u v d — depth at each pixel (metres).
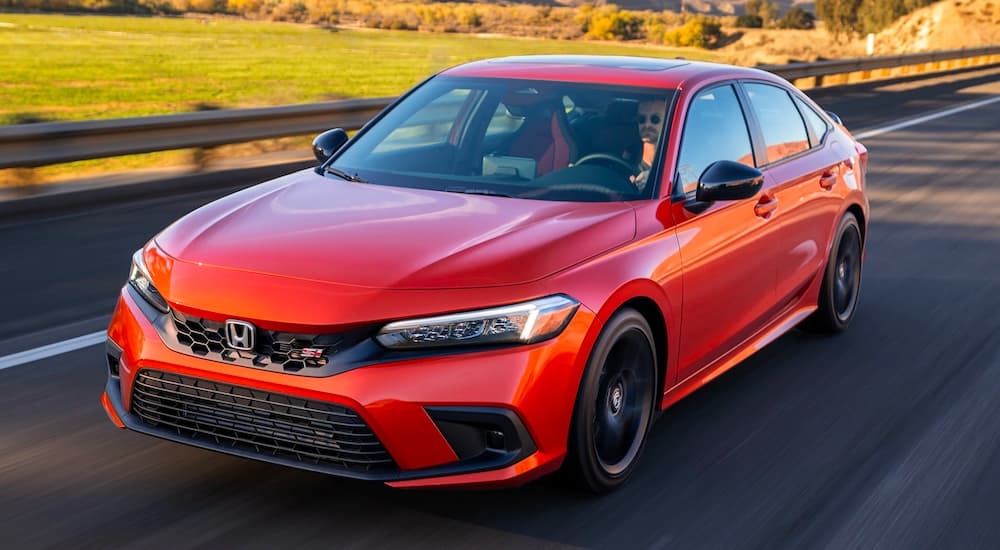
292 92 14.93
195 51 40.72
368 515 3.60
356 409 3.25
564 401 3.48
